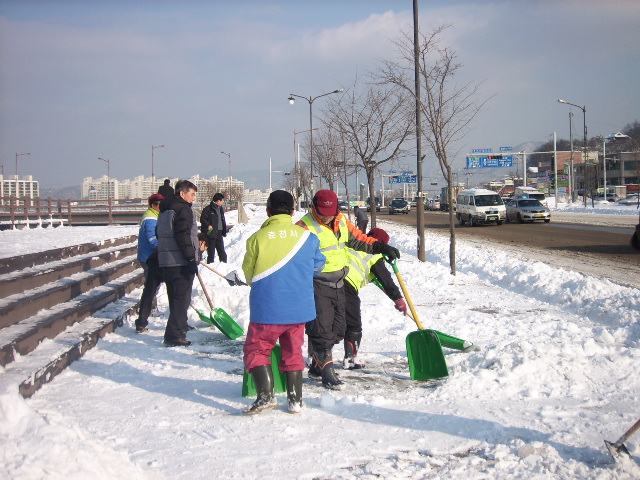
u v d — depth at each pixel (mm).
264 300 4781
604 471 3627
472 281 12297
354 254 6105
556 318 8453
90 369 6047
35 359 5625
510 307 9422
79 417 4660
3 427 2953
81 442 3070
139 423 4559
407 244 22031
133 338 7582
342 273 5672
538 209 37875
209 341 7504
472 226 37938
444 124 13727
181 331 7211
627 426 4410
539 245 22625
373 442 4168
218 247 15602
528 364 5531
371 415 4715
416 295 10570
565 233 28562
